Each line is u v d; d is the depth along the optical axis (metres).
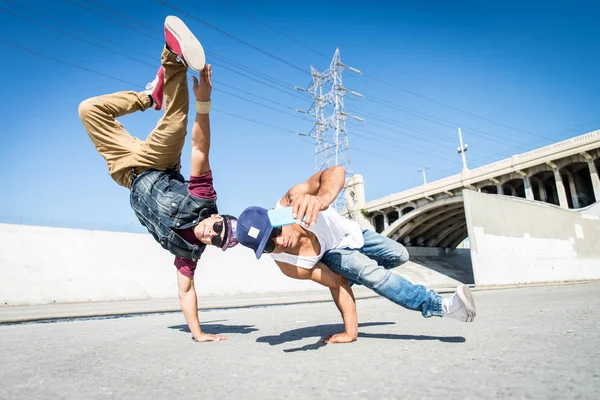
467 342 1.75
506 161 26.58
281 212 1.40
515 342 1.67
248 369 1.39
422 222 33.69
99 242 11.92
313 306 6.21
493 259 14.27
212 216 2.17
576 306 3.55
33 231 10.95
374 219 37.94
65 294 10.74
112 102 2.35
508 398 0.88
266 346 1.98
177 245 2.23
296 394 1.02
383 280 1.84
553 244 17.23
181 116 2.21
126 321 4.43
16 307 9.13
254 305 7.09
